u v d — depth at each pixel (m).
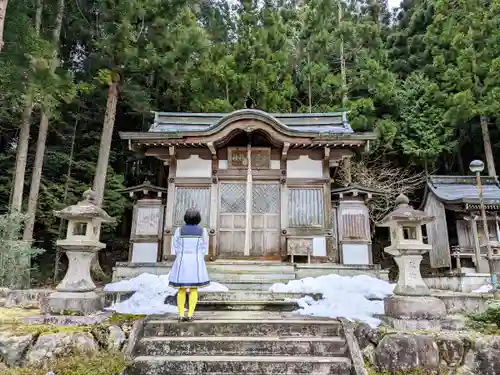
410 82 15.27
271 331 4.42
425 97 14.30
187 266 4.62
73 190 12.88
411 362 3.79
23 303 5.81
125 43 10.95
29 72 8.08
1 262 7.47
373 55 14.80
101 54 11.59
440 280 9.59
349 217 9.78
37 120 13.15
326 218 9.24
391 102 14.38
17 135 14.53
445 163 16.27
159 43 12.02
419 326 4.18
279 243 9.23
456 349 3.86
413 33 17.88
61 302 4.39
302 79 14.98
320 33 14.55
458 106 12.15
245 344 4.13
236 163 9.70
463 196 9.77
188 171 9.73
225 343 4.12
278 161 9.84
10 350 3.65
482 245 9.42
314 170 9.71
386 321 4.48
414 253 4.51
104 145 11.71
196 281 4.56
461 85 12.49
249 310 5.47
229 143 9.82
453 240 10.77
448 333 4.03
